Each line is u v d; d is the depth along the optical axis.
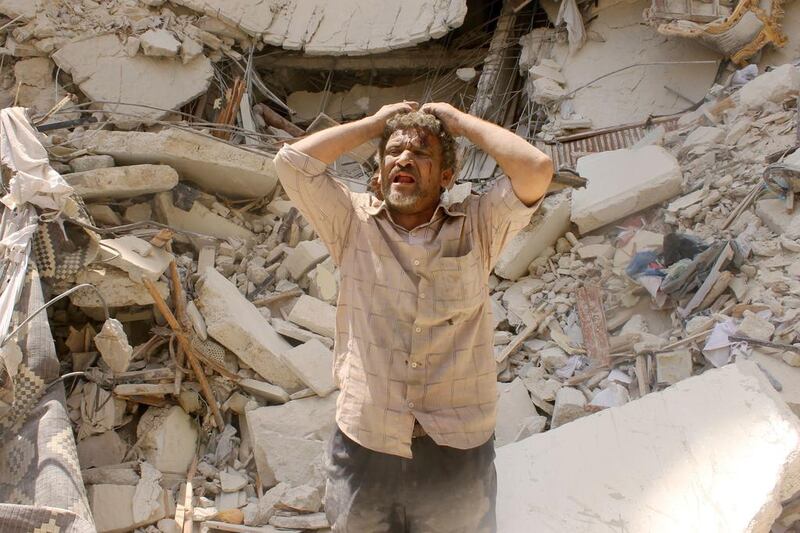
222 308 5.04
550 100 7.98
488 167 7.18
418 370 2.61
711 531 3.49
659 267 5.47
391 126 2.67
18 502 3.52
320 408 4.75
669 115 7.55
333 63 9.06
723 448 3.82
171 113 7.77
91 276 4.86
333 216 2.69
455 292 2.59
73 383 4.81
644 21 7.94
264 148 6.79
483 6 9.47
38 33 7.82
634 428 4.00
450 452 2.66
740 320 5.00
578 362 5.16
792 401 4.48
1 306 4.13
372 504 2.71
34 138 5.20
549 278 5.86
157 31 7.96
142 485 4.31
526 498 3.72
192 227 6.08
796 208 5.64
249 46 8.57
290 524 4.20
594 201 6.11
